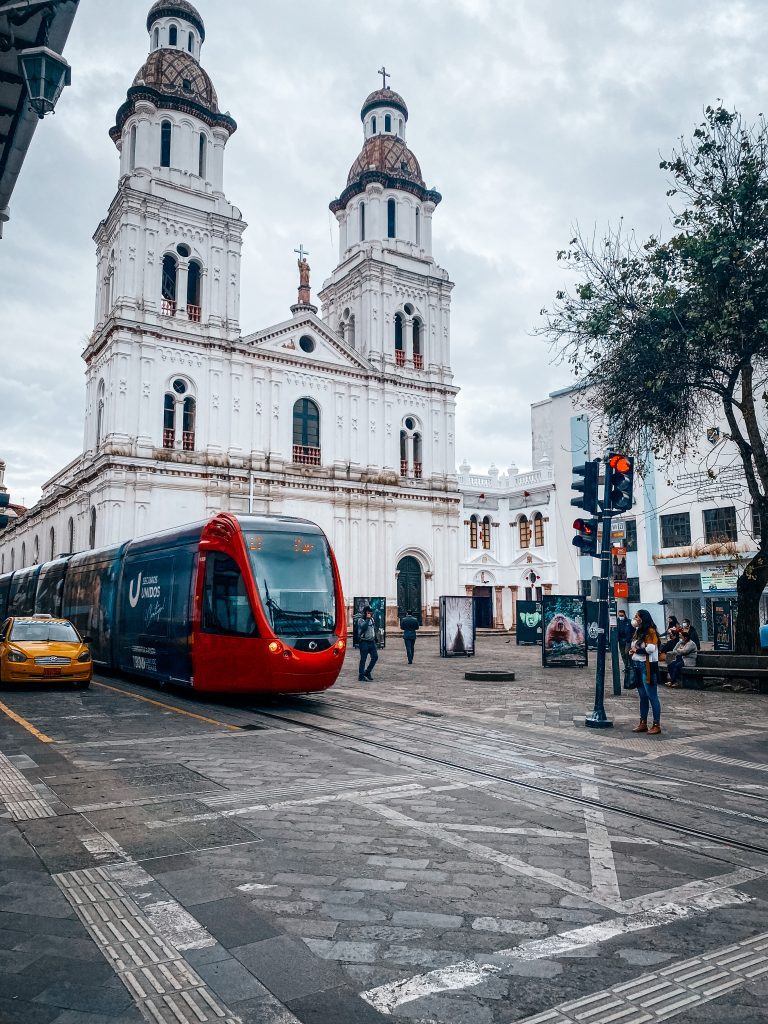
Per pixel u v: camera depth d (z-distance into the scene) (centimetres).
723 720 1236
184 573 1531
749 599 1761
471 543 4903
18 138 738
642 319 1672
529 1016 360
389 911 474
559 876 537
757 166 1571
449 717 1257
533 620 3422
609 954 423
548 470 4691
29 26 630
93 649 2114
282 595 1352
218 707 1380
